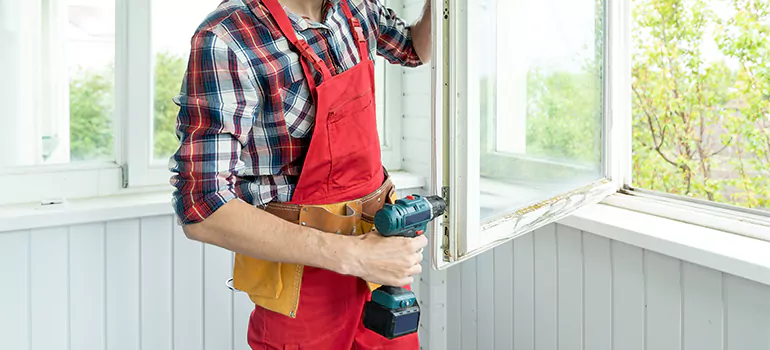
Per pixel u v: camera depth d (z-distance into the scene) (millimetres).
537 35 1402
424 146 2287
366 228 1196
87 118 1866
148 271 1838
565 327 1682
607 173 1715
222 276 1965
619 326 1504
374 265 1024
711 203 1510
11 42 1727
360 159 1170
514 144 1316
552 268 1714
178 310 1900
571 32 1548
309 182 1136
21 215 1610
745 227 1362
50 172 1797
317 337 1182
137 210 1767
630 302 1468
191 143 993
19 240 1641
